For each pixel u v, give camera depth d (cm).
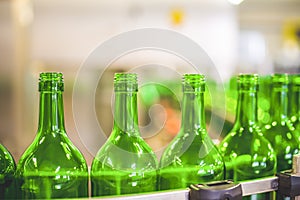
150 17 211
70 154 44
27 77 208
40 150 43
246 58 216
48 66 209
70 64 209
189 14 213
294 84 55
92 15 208
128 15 210
